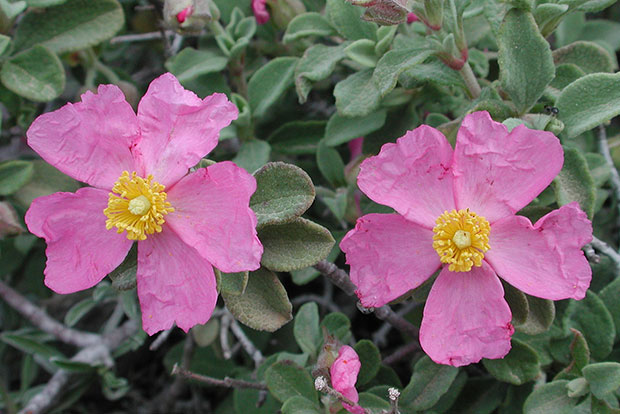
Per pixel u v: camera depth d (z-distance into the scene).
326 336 0.20
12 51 0.24
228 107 0.18
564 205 0.18
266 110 0.26
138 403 0.31
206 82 0.25
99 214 0.19
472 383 0.23
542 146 0.18
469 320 0.18
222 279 0.18
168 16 0.23
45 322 0.27
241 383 0.22
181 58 0.25
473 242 0.18
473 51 0.24
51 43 0.24
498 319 0.18
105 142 0.18
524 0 0.19
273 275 0.19
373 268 0.18
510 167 0.18
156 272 0.18
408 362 0.28
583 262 0.17
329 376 0.19
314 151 0.26
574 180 0.19
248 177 0.17
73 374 0.27
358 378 0.21
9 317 0.30
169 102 0.18
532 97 0.20
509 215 0.18
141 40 0.30
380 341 0.27
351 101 0.22
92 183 0.19
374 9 0.19
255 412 0.25
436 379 0.20
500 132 0.18
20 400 0.28
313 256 0.19
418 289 0.20
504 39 0.19
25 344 0.26
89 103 0.18
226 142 0.28
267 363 0.23
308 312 0.22
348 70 0.27
